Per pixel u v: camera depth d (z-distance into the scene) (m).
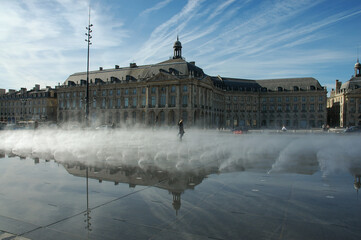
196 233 5.30
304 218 6.01
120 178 9.68
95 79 93.25
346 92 98.25
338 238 5.08
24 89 118.06
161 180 9.43
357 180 9.65
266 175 10.41
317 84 99.31
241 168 11.93
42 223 5.77
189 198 7.39
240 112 102.62
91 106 93.19
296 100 100.88
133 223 5.77
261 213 6.31
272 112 103.19
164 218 6.02
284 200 7.26
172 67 78.88
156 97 78.88
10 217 6.08
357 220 5.90
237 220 5.91
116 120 88.88
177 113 75.12
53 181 9.20
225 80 104.50
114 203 6.97
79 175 10.14
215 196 7.59
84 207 6.68
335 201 7.18
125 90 87.62
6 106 119.56
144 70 86.62
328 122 118.31
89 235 5.23
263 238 5.09
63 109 100.25
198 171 11.10
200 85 78.44
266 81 107.38
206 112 82.56
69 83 99.50
